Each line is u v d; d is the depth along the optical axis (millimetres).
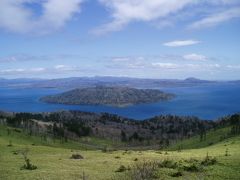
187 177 32688
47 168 43594
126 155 65625
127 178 32625
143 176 32062
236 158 46125
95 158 58812
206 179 32031
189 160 45969
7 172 40219
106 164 47406
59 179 34875
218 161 43500
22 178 35906
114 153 73750
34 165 45812
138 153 72750
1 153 69938
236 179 32031
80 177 35594
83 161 52312
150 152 77062
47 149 90125
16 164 48344
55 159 56500
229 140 129250
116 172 37969
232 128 196250
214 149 89062
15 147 88562
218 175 33875
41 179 35125
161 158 56188
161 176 32531
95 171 39781
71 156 61250
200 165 40562
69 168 43312
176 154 69438
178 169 36562
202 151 81812
